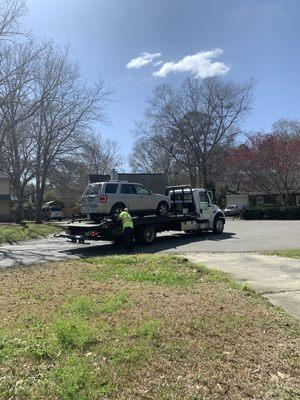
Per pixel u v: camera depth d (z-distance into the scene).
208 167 64.25
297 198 56.44
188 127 63.31
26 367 4.60
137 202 20.09
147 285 9.23
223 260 13.38
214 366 4.87
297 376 4.79
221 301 7.67
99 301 7.55
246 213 46.88
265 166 52.06
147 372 4.63
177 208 22.50
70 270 11.65
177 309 6.95
